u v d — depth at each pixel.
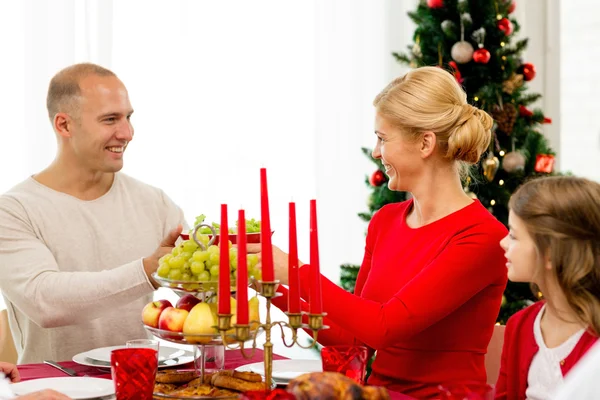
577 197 1.57
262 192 1.34
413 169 1.95
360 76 4.30
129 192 2.46
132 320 2.36
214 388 1.51
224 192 4.06
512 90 3.63
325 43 4.24
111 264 2.36
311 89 4.21
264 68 4.12
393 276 1.99
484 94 3.52
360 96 4.30
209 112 4.02
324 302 1.78
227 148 4.05
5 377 1.72
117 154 2.33
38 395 1.42
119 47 3.87
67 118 2.29
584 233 1.55
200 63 4.00
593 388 0.93
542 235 1.59
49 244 2.28
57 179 2.37
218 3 4.02
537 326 1.71
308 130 4.21
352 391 1.03
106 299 1.96
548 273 1.61
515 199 1.67
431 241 1.94
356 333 1.78
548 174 3.66
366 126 4.32
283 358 2.01
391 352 1.97
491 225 1.89
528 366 1.70
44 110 3.71
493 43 3.64
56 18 3.71
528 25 4.73
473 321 1.93
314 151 4.22
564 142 4.82
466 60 3.55
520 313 1.79
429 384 1.91
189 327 1.48
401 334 1.78
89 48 3.75
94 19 3.78
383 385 1.97
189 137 3.99
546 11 4.75
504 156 3.62
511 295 3.61
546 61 4.76
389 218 2.15
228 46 4.05
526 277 1.65
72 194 2.37
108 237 2.36
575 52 4.80
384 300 1.99
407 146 1.92
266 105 4.13
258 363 1.82
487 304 1.94
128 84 3.89
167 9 3.94
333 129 4.26
